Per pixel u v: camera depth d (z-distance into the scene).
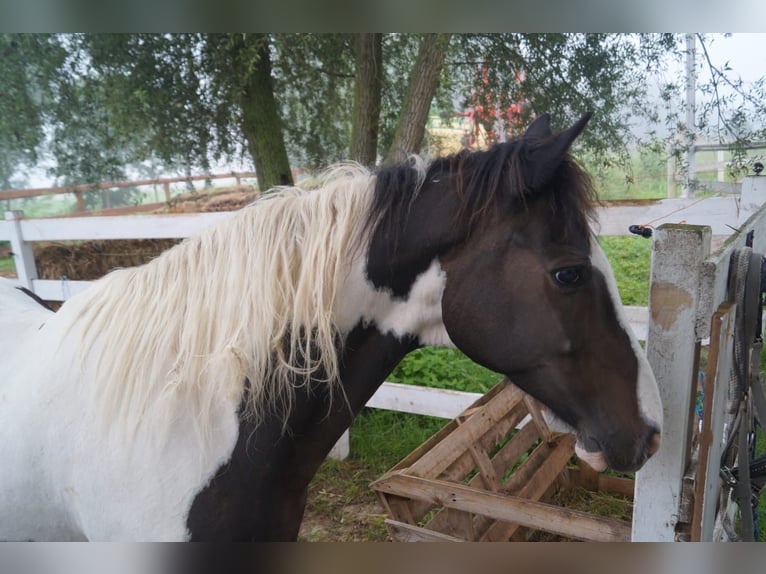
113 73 3.91
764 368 3.70
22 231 4.04
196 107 4.17
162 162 4.68
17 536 1.21
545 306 1.07
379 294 1.18
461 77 4.37
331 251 1.14
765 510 2.53
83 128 4.40
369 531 2.64
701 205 2.99
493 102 4.17
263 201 1.24
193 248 1.21
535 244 1.08
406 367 3.95
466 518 2.16
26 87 4.07
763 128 3.47
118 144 4.57
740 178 4.32
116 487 1.08
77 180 4.64
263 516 1.16
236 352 1.08
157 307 1.15
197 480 1.09
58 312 1.36
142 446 1.08
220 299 1.13
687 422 1.16
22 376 1.24
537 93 3.86
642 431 1.09
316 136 5.16
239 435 1.11
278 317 1.11
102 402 1.10
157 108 4.03
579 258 1.07
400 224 1.16
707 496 1.18
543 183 1.06
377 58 3.88
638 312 2.98
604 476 2.89
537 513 1.67
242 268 1.14
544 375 1.12
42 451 1.14
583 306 1.08
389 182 1.17
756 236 1.68
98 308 1.23
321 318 1.12
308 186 1.37
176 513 1.08
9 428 1.17
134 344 1.13
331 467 3.22
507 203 1.09
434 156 1.25
